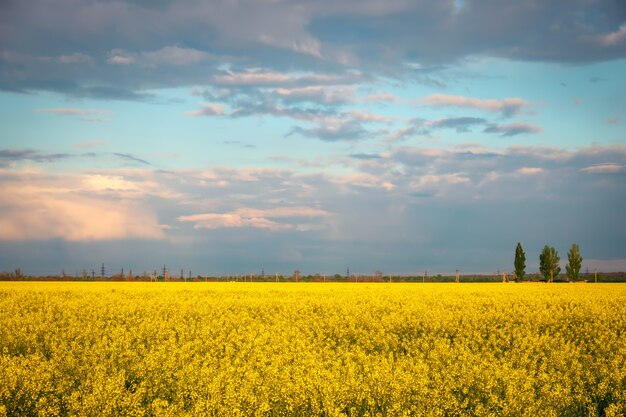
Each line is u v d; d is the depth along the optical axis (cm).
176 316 2420
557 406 1081
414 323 2259
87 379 1181
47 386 1126
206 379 1198
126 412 1028
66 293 3675
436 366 1433
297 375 1220
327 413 1041
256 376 1240
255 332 1928
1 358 1361
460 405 1086
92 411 1012
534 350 1747
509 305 2922
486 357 1595
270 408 1056
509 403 1060
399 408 1032
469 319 2383
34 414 1051
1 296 3338
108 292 3809
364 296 3422
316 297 3353
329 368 1410
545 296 3450
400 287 4625
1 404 1052
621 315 2577
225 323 2200
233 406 1042
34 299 3134
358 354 1569
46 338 1764
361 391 1138
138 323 2247
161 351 1520
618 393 1169
